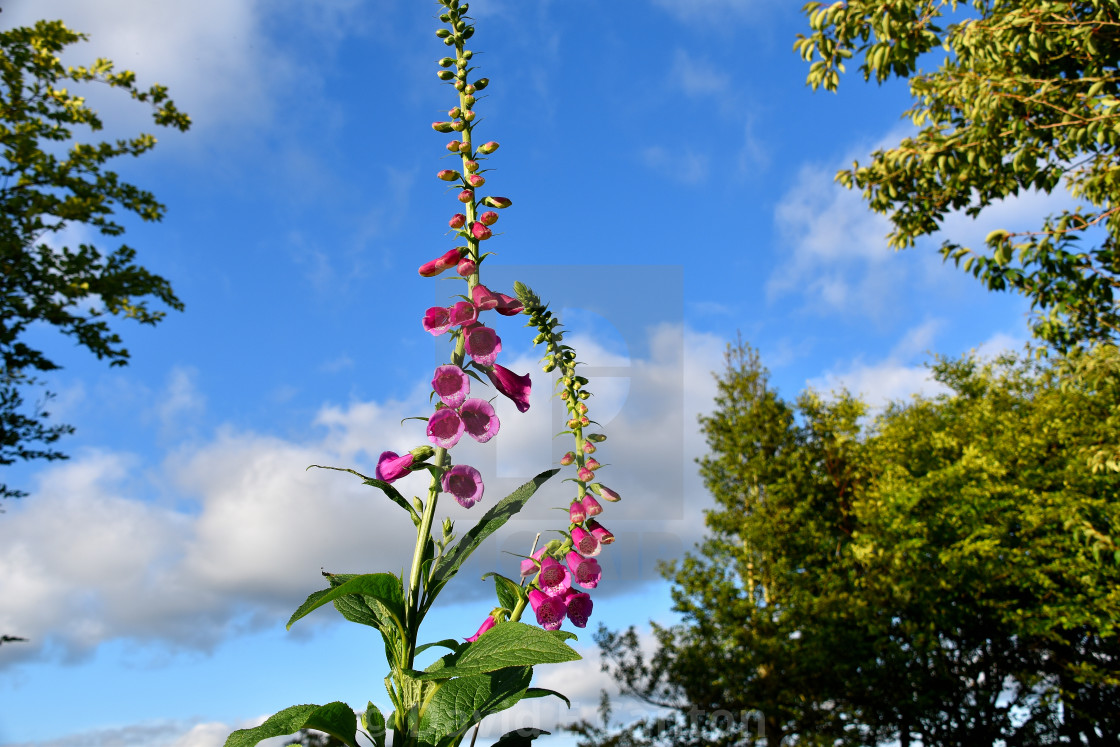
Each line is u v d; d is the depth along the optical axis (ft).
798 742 46.37
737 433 61.41
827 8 29.14
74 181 33.22
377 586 4.49
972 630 49.11
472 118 6.07
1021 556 43.70
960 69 32.37
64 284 31.17
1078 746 45.24
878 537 49.29
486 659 4.02
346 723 4.34
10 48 30.94
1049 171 31.58
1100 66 28.30
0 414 29.07
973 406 60.23
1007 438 49.11
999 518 45.27
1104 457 29.71
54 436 30.76
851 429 63.52
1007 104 28.53
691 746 43.96
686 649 48.83
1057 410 46.65
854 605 46.55
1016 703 47.09
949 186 33.53
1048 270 30.91
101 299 32.94
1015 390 62.69
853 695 46.73
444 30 6.44
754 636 48.34
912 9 28.09
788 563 53.11
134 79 34.14
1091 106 27.45
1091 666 41.63
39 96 33.06
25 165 32.55
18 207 31.60
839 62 30.32
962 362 74.23
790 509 55.98
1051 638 42.14
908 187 35.19
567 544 6.90
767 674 47.44
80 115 33.73
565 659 3.83
